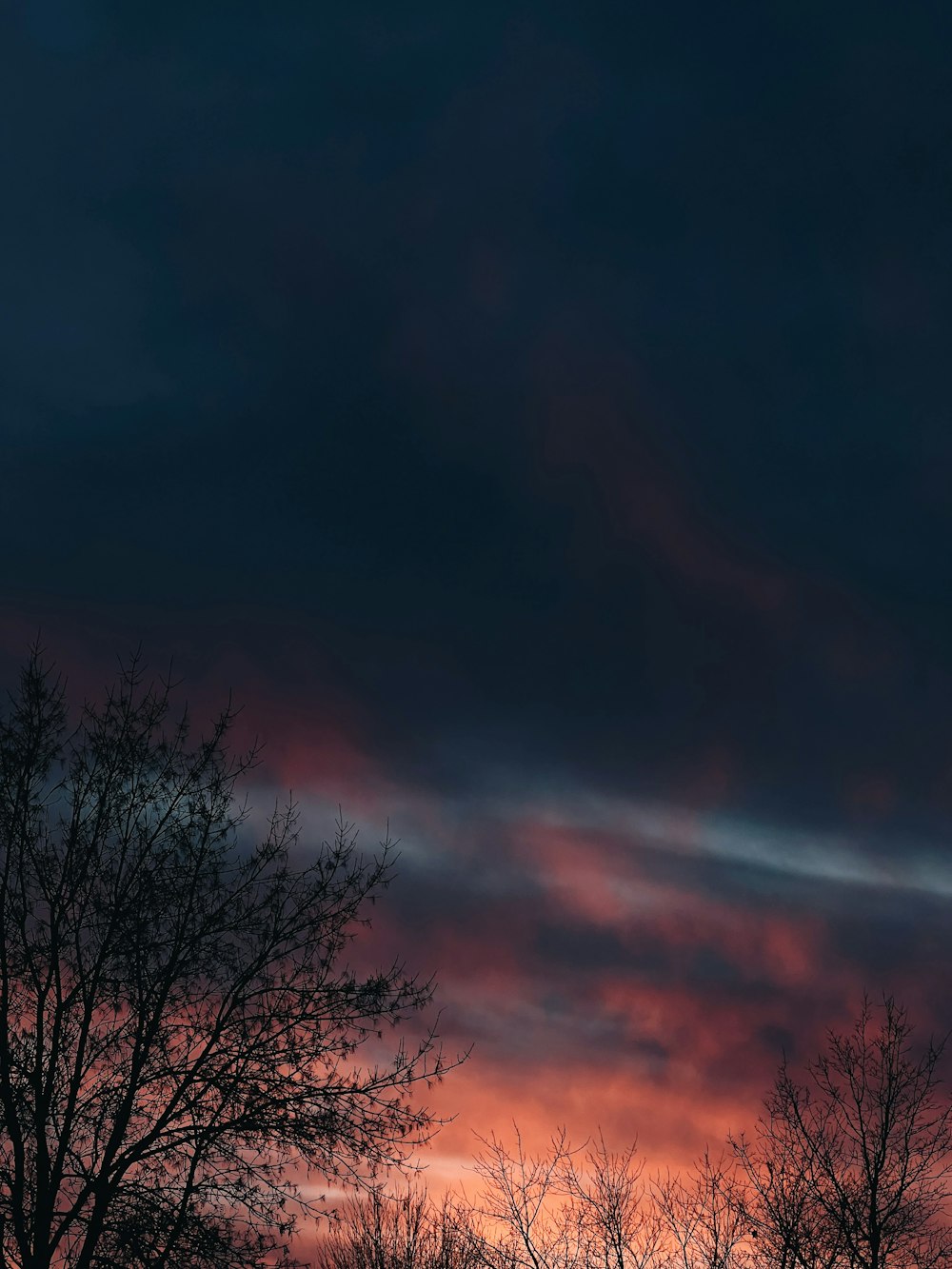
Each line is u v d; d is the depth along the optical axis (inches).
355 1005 826.2
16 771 826.2
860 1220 1029.8
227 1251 754.8
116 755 852.0
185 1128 776.9
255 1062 804.6
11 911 802.2
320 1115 788.6
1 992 781.9
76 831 828.0
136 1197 762.8
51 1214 741.3
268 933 844.6
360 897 866.1
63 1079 780.6
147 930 809.5
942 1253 1019.3
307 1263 771.4
